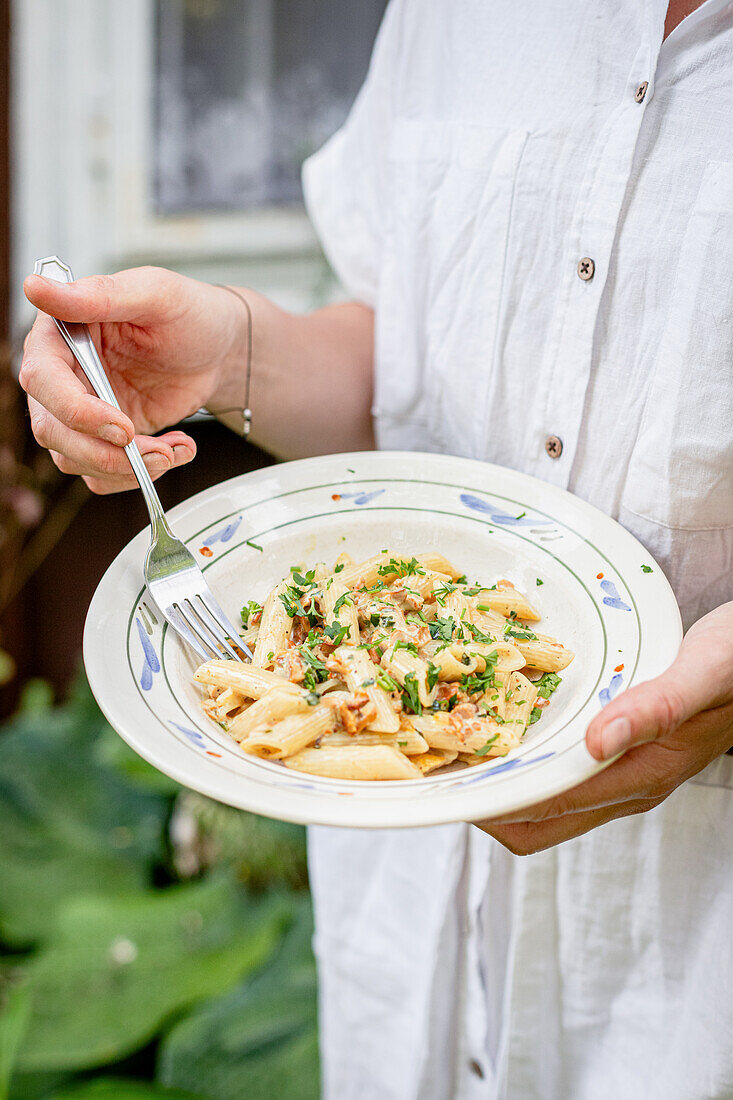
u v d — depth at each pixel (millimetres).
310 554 1047
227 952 1912
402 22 1089
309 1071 1755
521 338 1011
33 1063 1709
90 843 2152
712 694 727
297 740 803
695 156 857
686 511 940
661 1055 1140
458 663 871
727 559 966
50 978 1818
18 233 2250
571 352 969
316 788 729
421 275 1102
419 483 1062
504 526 1015
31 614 2518
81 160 2270
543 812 795
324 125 2566
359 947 1420
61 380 844
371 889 1384
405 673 866
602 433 983
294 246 2619
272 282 2633
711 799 1018
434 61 1059
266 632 929
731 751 987
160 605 908
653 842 1055
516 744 799
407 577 991
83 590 2512
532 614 961
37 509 2162
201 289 1032
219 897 2018
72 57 2168
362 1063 1494
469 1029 1303
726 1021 1049
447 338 1082
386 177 1190
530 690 866
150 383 1063
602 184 901
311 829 1421
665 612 842
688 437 901
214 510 1016
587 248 922
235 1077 1748
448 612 932
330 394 1239
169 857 2221
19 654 2525
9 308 2256
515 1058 1222
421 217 1074
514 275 989
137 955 1874
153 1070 1900
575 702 813
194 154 2408
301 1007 1851
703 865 1047
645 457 943
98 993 1811
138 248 2418
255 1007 1855
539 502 1005
